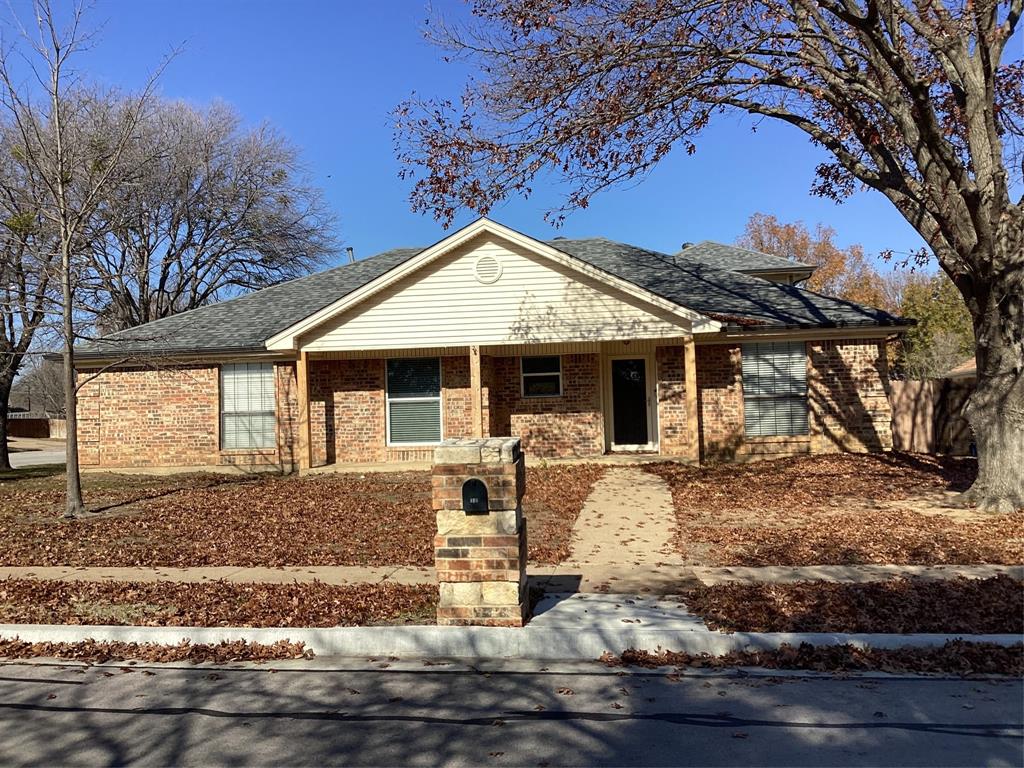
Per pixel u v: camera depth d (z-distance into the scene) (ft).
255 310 64.90
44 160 42.65
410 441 57.77
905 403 60.54
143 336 60.95
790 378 55.21
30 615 22.27
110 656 19.53
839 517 34.04
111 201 65.62
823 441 54.90
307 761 13.39
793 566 26.21
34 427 175.73
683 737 14.17
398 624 20.70
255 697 16.61
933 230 35.83
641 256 69.46
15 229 43.19
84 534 34.37
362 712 15.67
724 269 68.59
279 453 57.41
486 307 51.88
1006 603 21.02
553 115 39.63
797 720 14.88
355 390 57.82
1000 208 32.42
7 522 37.58
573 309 51.26
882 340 54.70
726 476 47.03
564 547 30.01
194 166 102.63
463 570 20.12
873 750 13.48
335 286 68.44
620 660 18.67
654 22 36.40
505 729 14.69
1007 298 33.58
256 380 58.18
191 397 58.23
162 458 58.39
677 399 56.24
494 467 20.01
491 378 57.06
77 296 69.36
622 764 13.11
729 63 37.58
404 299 52.42
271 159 110.32
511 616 19.93
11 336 75.66
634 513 36.73
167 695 16.78
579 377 57.16
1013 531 29.91
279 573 26.99
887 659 17.97
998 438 34.78
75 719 15.47
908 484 42.04
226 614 22.09
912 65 33.94
